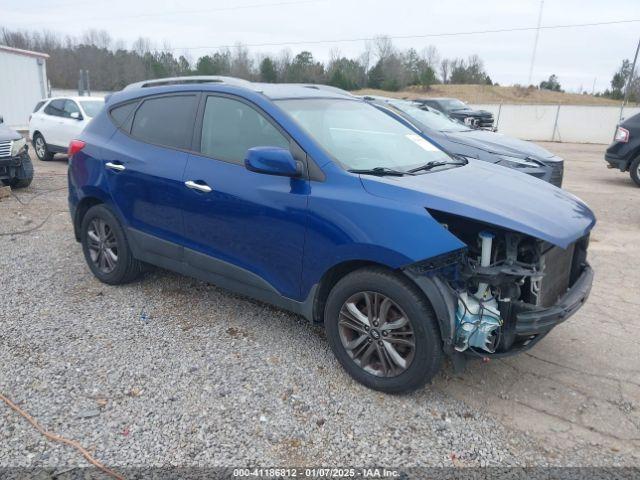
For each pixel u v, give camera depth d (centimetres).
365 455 284
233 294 486
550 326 311
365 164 361
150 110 456
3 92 2241
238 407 320
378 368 339
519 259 319
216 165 395
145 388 337
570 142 2952
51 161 1405
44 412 312
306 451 286
